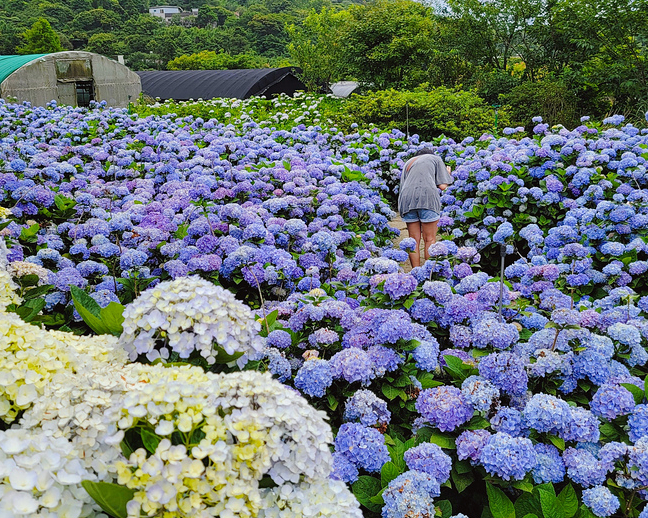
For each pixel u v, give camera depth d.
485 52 23.50
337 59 32.22
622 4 18.03
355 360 2.83
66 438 1.67
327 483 1.82
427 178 6.57
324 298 3.60
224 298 2.16
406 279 3.45
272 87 27.72
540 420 2.55
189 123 11.12
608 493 2.35
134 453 1.53
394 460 2.60
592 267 5.51
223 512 1.55
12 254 3.97
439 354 3.29
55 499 1.44
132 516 1.49
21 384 1.88
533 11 21.84
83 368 2.05
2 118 10.51
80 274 4.11
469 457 2.56
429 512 2.26
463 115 14.45
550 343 3.07
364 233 6.51
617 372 3.01
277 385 1.81
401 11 23.42
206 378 1.77
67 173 7.12
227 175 6.87
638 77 18.30
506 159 7.74
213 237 4.84
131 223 4.91
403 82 22.09
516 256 6.92
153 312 2.10
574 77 19.25
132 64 68.19
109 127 10.09
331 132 10.52
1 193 5.32
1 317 2.17
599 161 7.37
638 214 5.86
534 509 2.46
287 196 6.26
